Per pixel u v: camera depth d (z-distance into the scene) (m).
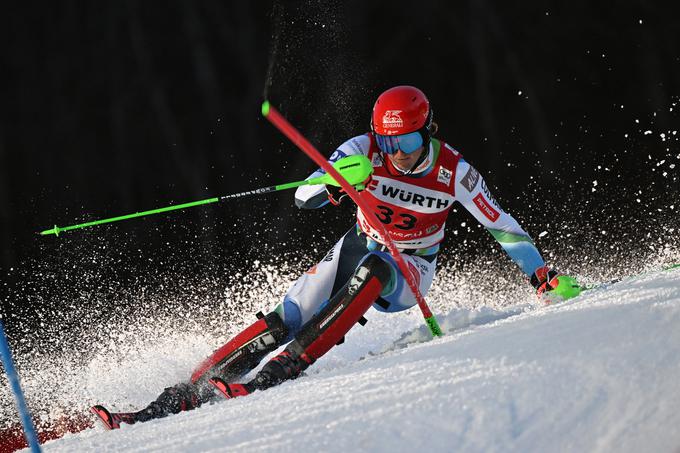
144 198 37.50
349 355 13.80
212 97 38.38
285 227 36.38
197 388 10.98
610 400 6.30
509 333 8.55
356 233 12.59
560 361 6.96
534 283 12.25
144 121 38.28
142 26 38.50
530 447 6.07
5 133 36.97
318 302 11.88
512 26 40.03
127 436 8.62
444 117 40.09
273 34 38.44
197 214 36.97
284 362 10.51
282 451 6.75
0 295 30.94
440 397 6.93
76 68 38.25
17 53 37.78
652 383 6.34
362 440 6.56
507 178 39.25
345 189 10.31
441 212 12.05
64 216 36.78
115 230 35.72
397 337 14.36
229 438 7.40
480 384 6.95
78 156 37.66
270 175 37.62
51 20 38.19
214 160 38.00
